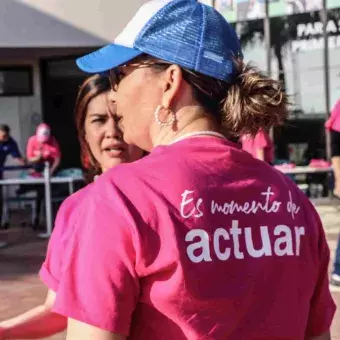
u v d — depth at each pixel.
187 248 1.37
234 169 1.50
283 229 1.52
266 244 1.47
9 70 13.40
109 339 1.32
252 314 1.43
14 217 11.75
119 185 1.41
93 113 2.37
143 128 1.57
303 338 1.57
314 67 11.30
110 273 1.34
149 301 1.37
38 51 12.44
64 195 9.93
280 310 1.46
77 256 1.39
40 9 11.54
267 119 1.54
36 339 1.87
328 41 11.19
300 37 11.31
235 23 11.48
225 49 1.52
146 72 1.52
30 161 9.84
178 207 1.39
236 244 1.43
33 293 5.97
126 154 2.37
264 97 1.50
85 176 2.53
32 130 13.50
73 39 11.65
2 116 13.51
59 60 13.31
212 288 1.38
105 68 1.57
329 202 10.58
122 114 1.61
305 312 1.56
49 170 9.09
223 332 1.38
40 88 13.42
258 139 7.19
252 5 11.40
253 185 1.51
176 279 1.35
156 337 1.38
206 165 1.47
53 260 1.74
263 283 1.45
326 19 11.16
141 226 1.36
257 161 1.57
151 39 1.50
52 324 1.82
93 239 1.36
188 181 1.42
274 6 11.35
